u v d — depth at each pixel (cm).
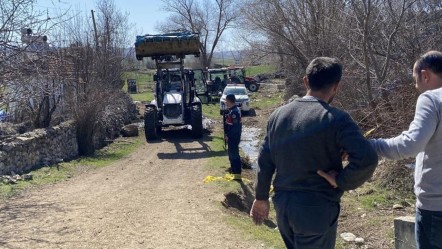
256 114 2931
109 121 1912
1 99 1005
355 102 1413
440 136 323
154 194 953
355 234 816
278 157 326
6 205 859
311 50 2119
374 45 1432
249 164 1375
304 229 312
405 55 1350
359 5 1470
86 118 1576
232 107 1128
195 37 1908
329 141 310
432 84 349
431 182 330
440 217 329
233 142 1121
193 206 849
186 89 1994
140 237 677
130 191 984
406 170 1047
